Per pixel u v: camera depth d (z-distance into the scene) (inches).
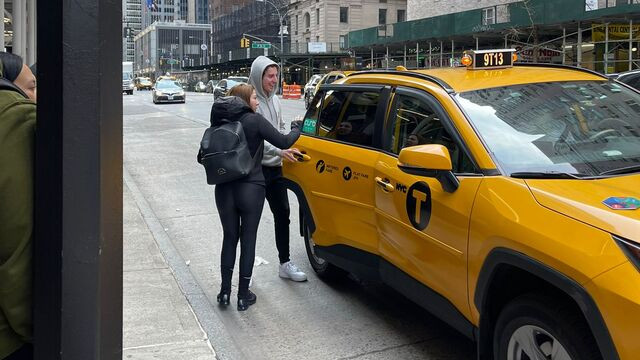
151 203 347.6
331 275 215.3
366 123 182.5
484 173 129.3
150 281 209.2
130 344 158.2
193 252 255.8
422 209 142.9
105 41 66.5
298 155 206.8
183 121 872.3
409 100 165.5
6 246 68.6
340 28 2955.2
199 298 198.4
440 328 176.9
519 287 122.6
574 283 98.7
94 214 66.1
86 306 66.7
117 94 70.7
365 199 172.1
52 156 65.3
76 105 64.7
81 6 64.2
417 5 1878.7
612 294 91.9
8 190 67.7
